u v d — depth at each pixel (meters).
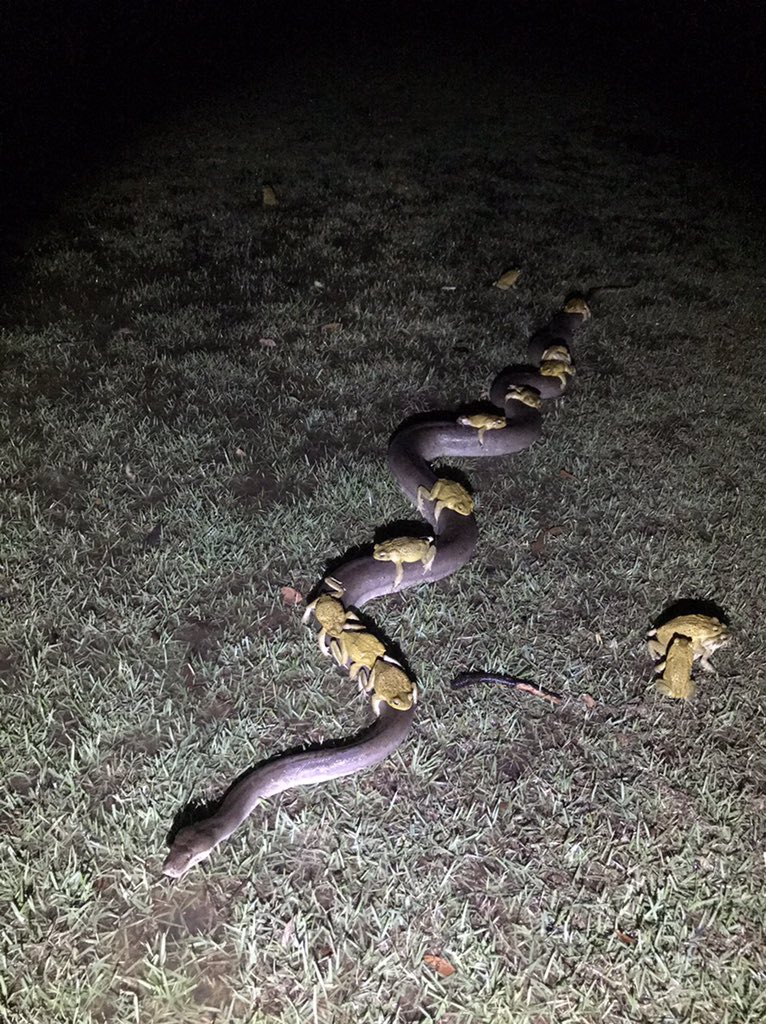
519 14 5.46
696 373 2.12
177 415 1.79
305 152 3.23
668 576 1.52
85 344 1.99
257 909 1.04
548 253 2.66
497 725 1.26
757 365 2.18
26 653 1.29
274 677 1.29
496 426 1.74
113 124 3.31
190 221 2.64
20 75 3.59
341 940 1.01
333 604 1.31
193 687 1.27
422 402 1.93
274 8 5.03
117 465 1.65
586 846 1.13
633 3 5.77
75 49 3.97
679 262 2.69
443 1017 0.97
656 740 1.26
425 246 2.62
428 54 4.64
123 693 1.25
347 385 1.95
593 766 1.22
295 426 1.81
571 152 3.55
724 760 1.24
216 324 2.12
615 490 1.71
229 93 3.76
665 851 1.14
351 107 3.76
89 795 1.13
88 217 2.59
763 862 1.13
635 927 1.06
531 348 2.12
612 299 2.43
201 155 3.12
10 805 1.10
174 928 1.02
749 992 1.01
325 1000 0.97
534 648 1.37
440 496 1.53
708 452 1.84
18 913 1.01
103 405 1.79
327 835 1.11
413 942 1.02
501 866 1.10
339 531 1.55
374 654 1.25
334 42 4.65
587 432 1.86
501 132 3.68
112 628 1.34
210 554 1.47
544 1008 0.98
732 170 3.56
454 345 2.14
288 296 2.28
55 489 1.59
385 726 1.19
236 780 1.16
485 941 1.02
